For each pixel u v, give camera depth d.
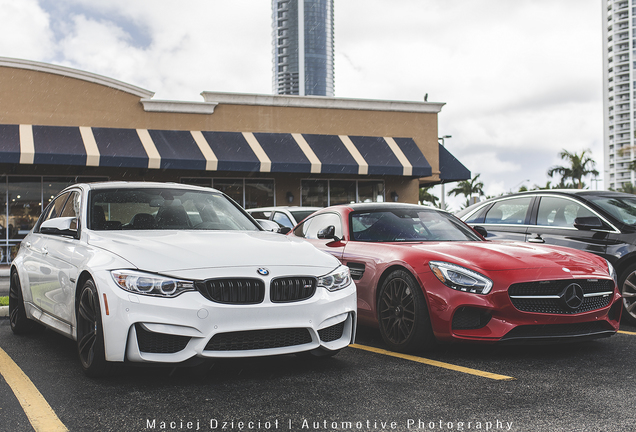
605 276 4.44
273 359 4.27
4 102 15.91
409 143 19.50
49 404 3.15
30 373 3.85
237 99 18.08
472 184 53.22
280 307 3.50
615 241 5.96
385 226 5.48
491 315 4.12
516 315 4.11
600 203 6.44
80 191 4.78
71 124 16.45
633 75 146.62
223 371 3.88
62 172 16.64
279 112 18.52
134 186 4.88
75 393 3.36
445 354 4.45
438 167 19.95
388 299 4.70
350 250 5.29
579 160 45.38
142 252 3.57
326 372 3.87
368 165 17.97
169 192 4.94
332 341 3.83
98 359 3.49
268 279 3.50
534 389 3.43
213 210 4.92
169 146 16.59
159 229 4.39
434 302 4.24
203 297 3.35
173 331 3.29
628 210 6.38
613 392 3.34
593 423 2.79
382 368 3.99
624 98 148.25
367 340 5.15
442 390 3.42
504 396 3.28
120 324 3.31
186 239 3.92
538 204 6.91
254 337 3.44
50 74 16.31
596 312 4.31
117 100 16.92
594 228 6.04
